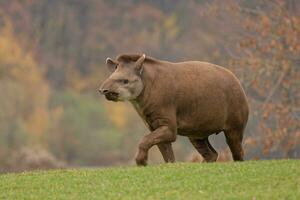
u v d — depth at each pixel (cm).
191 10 19112
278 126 7494
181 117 4834
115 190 4112
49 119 19438
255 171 4353
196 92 4819
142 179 4300
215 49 9219
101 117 19950
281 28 7744
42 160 14850
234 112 4962
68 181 4384
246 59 7750
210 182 4172
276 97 8419
